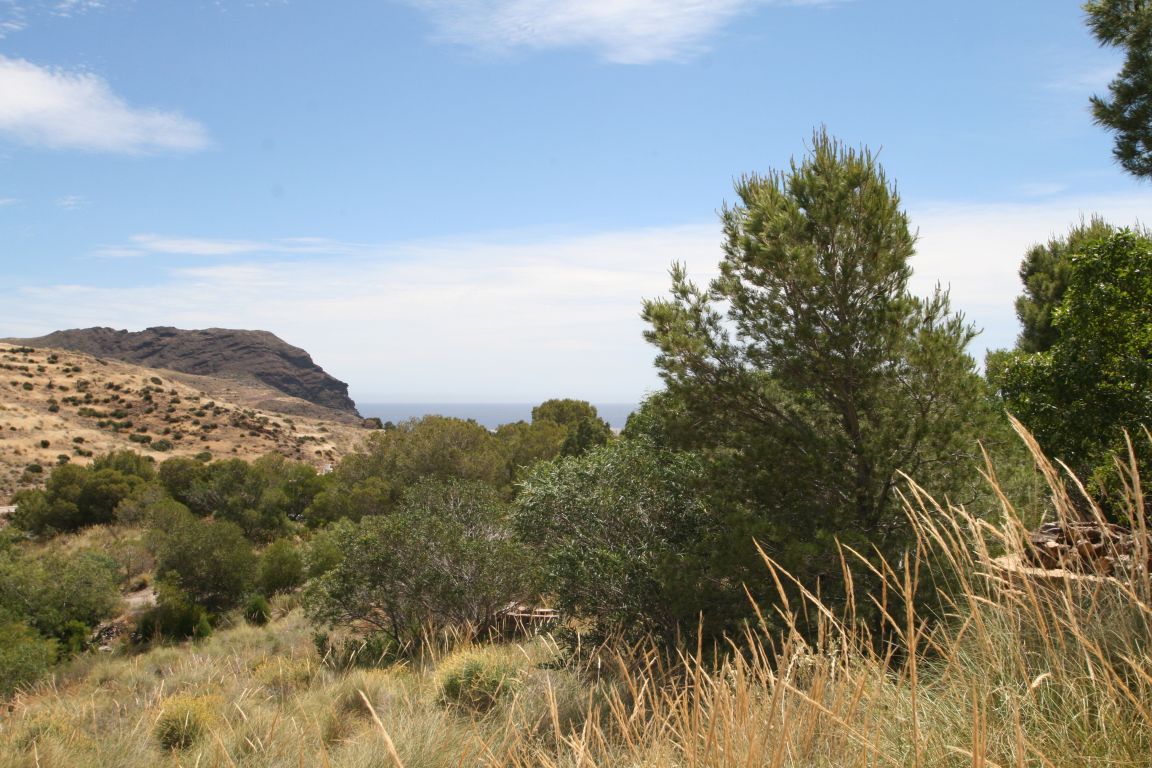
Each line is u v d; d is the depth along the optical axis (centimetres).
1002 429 870
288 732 521
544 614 1272
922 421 845
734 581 882
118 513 4644
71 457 7806
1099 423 816
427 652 902
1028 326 1830
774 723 212
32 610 2394
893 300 916
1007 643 229
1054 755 189
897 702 215
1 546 3183
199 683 1047
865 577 741
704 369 993
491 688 566
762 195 968
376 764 466
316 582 1839
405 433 4603
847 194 904
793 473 904
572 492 1226
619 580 1012
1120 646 213
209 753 425
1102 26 987
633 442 1256
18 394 9594
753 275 956
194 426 10100
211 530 2961
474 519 1883
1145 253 855
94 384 10825
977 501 786
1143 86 945
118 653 2273
